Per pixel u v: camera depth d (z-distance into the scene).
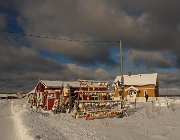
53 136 13.02
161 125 20.94
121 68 34.88
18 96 143.88
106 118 26.98
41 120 21.00
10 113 29.27
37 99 48.19
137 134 16.80
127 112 32.00
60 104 35.34
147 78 68.81
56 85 44.84
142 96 67.44
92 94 36.06
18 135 13.45
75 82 46.88
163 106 40.19
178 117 26.19
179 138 15.62
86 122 23.42
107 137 15.13
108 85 40.09
